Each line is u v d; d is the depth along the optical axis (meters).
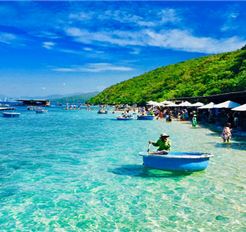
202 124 40.47
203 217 9.41
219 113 40.12
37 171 15.37
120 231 8.58
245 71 70.75
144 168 15.41
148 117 49.53
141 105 109.00
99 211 10.05
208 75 89.31
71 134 30.92
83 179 13.77
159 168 13.77
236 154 18.75
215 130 32.56
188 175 14.01
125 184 12.89
